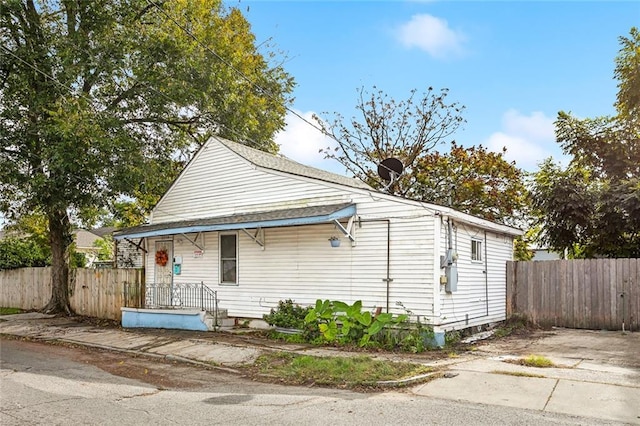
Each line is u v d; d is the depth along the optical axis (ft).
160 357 36.70
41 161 55.62
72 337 47.42
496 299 49.34
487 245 48.16
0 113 54.60
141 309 52.11
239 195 51.55
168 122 67.87
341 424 19.53
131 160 56.65
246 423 19.76
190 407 22.48
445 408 21.75
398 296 39.27
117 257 72.74
